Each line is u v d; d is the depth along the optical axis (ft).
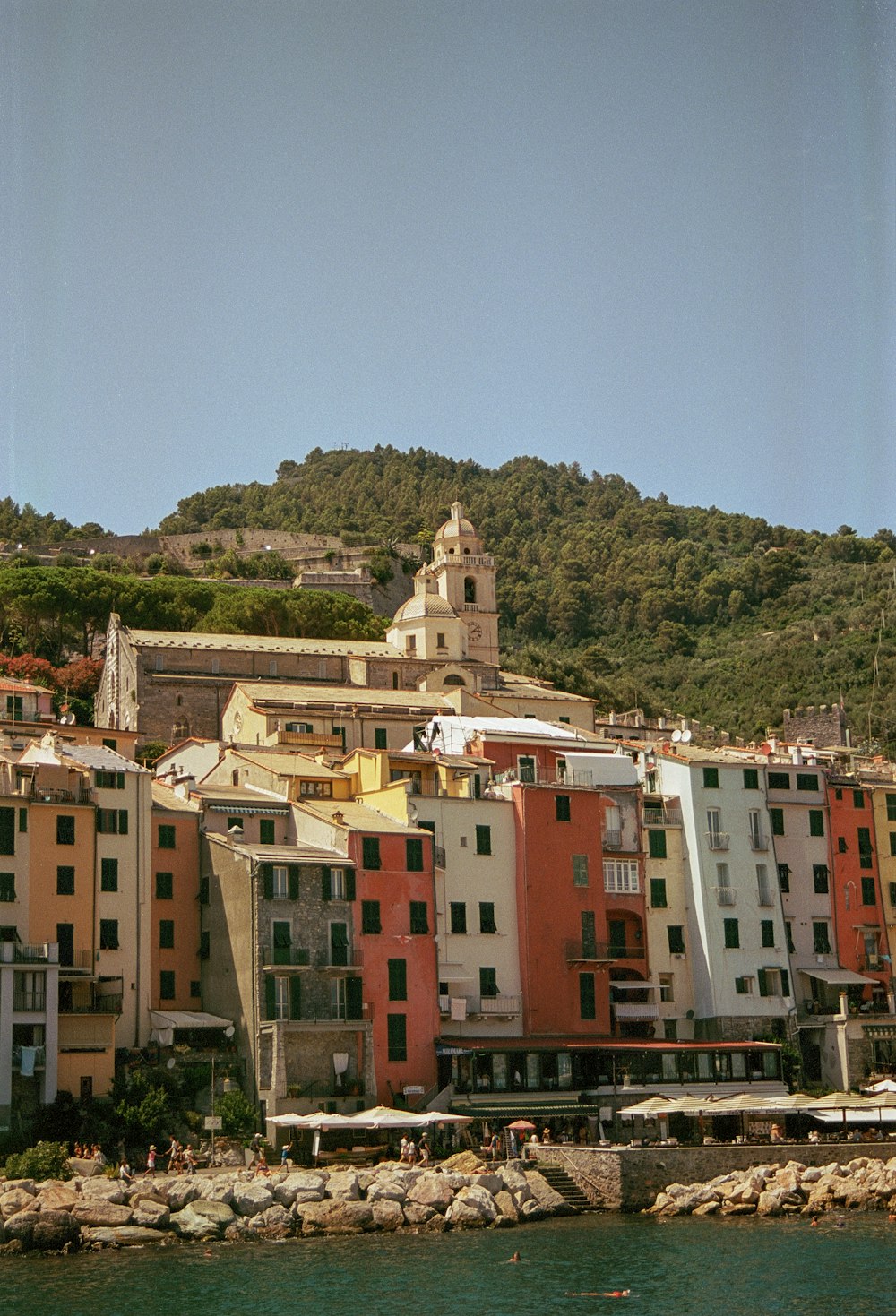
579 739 427.33
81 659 611.06
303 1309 221.87
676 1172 305.94
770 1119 348.79
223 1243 266.36
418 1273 242.99
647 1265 249.34
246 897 330.13
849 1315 220.23
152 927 339.36
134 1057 318.45
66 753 345.10
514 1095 341.82
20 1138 290.56
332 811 361.30
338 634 650.43
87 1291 231.30
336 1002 330.13
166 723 535.60
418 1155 310.65
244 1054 324.60
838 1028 392.68
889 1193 299.79
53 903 322.55
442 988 353.72
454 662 576.20
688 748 441.27
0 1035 295.28
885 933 423.23
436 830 362.94
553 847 375.25
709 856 398.83
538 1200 293.23
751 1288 234.58
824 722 654.12
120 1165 286.05
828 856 420.36
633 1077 355.36
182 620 639.35
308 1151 308.81
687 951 394.73
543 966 366.22
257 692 485.97
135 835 337.93
